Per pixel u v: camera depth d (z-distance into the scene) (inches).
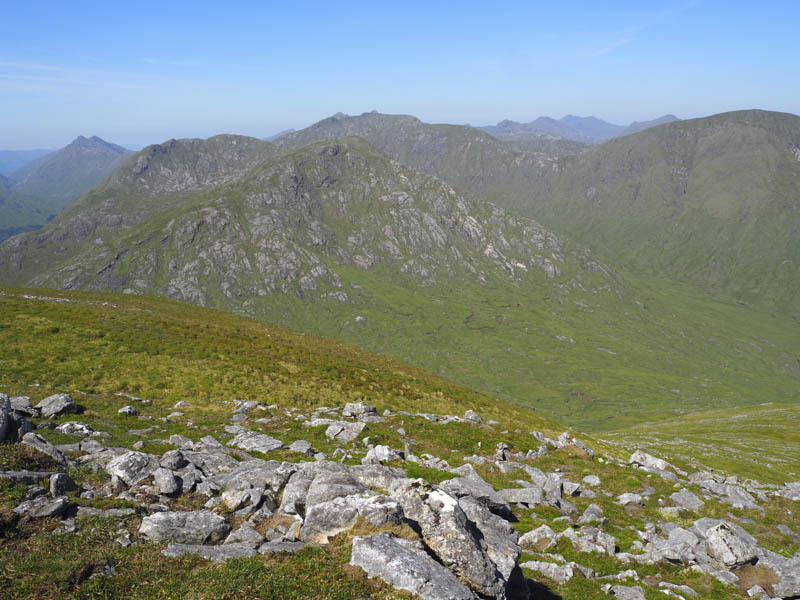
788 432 4202.8
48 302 2869.1
